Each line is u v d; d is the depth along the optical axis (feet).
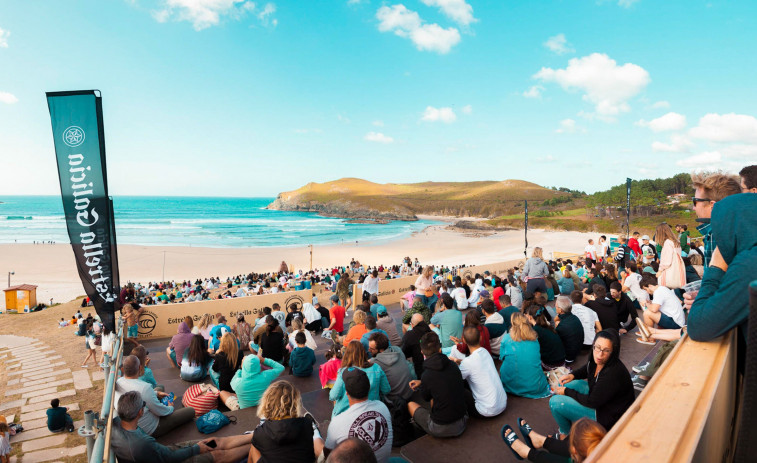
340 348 23.72
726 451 5.18
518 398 17.94
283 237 299.79
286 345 27.73
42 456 32.58
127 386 16.46
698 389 4.55
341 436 12.13
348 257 201.16
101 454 10.57
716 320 5.43
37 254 198.70
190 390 20.26
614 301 25.07
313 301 46.85
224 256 197.57
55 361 57.00
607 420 12.74
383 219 552.41
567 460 11.37
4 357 60.70
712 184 8.11
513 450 13.11
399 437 15.93
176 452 13.53
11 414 40.37
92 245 25.49
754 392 3.56
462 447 14.33
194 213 584.81
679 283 22.77
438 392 14.55
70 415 40.22
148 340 40.98
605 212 409.69
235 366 21.49
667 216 312.29
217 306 44.27
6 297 100.89
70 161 24.85
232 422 18.16
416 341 20.88
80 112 24.64
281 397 11.01
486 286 41.24
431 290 42.57
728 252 5.76
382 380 16.05
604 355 12.69
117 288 27.86
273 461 10.48
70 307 93.15
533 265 37.70
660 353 16.61
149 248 221.25
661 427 3.90
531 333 18.17
